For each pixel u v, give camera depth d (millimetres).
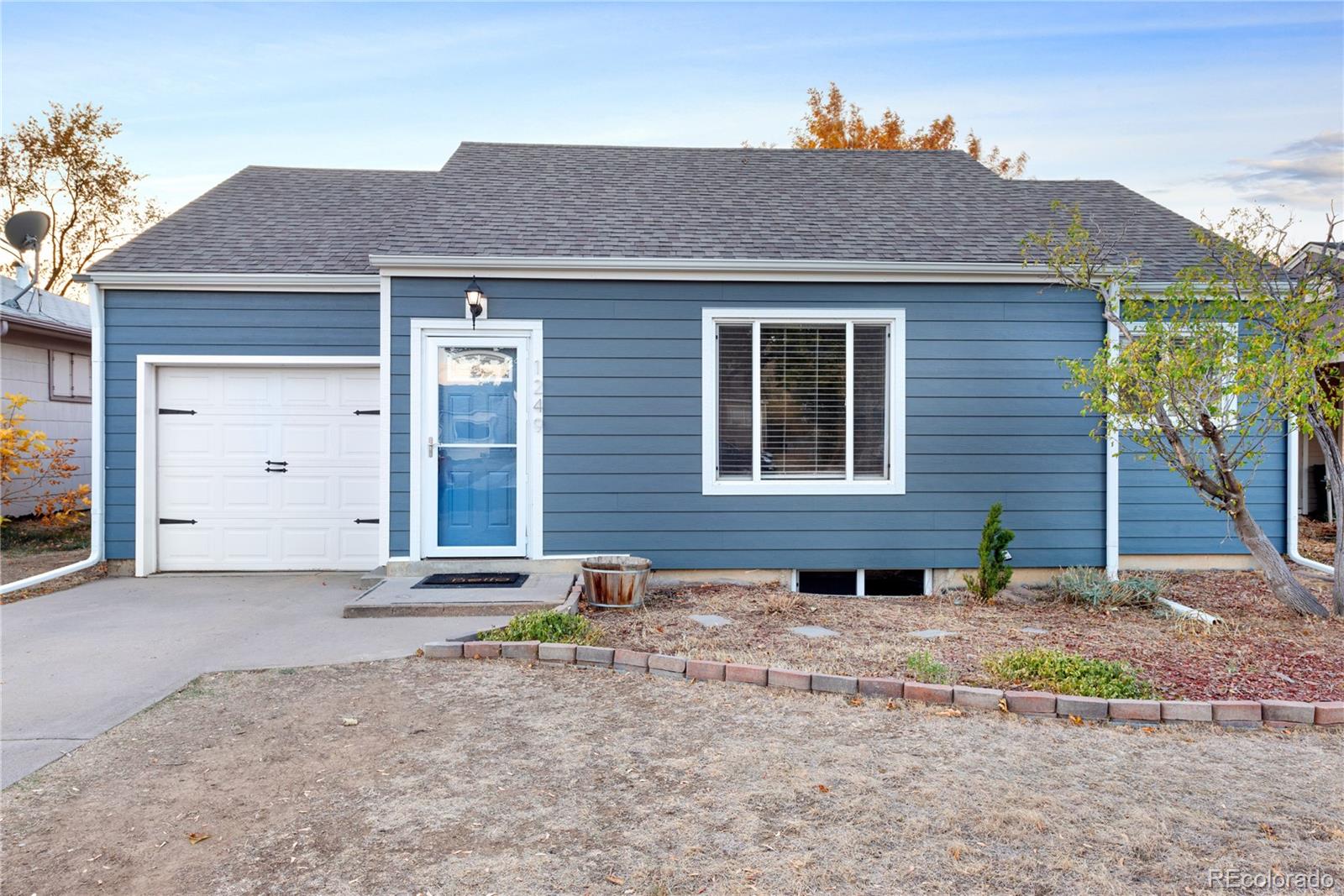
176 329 8266
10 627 5980
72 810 3127
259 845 2861
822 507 7734
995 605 6992
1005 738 3912
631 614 6387
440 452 7551
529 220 8148
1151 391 6094
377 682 4711
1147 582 7105
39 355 11352
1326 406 5871
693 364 7637
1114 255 7973
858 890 2592
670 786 3352
